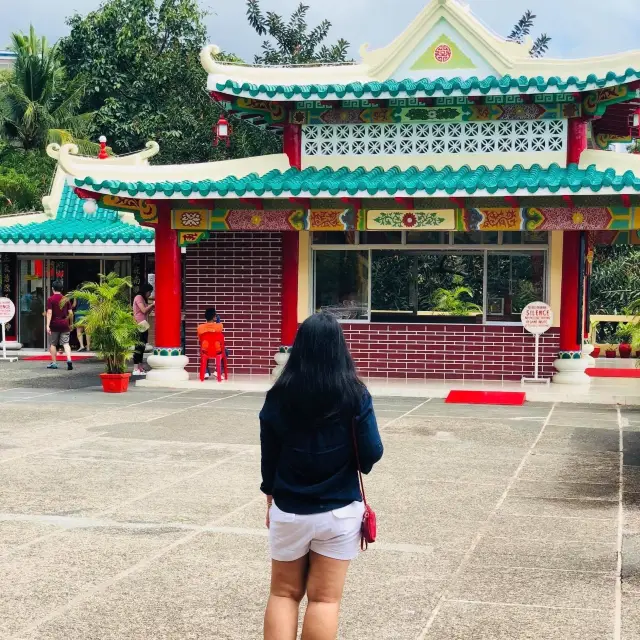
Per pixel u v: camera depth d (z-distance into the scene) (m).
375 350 17.69
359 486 4.62
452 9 16.61
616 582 6.34
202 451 10.89
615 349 23.81
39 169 38.12
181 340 19.34
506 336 17.19
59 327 20.80
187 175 17.27
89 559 6.77
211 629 5.49
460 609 5.83
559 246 16.77
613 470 10.01
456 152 16.81
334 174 16.84
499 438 11.91
